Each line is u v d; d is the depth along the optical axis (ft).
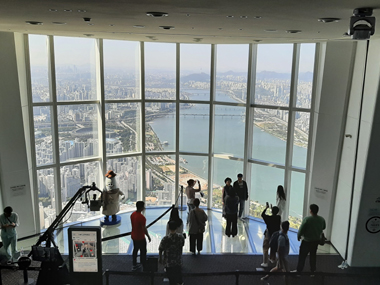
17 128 26.58
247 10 12.17
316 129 26.25
